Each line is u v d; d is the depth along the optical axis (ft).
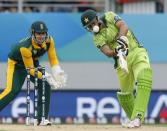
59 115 128.06
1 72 127.34
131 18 127.85
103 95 128.47
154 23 127.85
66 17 127.44
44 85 86.28
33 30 85.87
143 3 139.54
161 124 125.80
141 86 79.71
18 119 127.13
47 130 76.69
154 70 127.95
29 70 85.15
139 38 127.85
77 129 77.56
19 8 138.72
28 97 85.20
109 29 82.28
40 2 141.18
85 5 141.90
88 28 82.79
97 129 77.36
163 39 127.75
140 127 79.36
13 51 88.99
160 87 128.26
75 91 128.36
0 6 139.44
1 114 127.03
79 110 128.36
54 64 90.12
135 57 82.12
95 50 127.95
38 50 87.76
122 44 79.82
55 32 127.44
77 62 127.95
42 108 87.51
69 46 127.75
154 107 128.16
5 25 126.93
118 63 83.76
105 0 140.05
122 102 88.53
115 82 128.47
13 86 89.61
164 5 137.80
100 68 128.26
